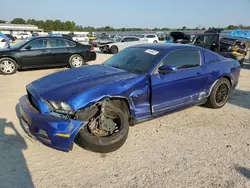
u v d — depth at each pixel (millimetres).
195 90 3992
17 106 4609
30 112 2812
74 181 2400
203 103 4422
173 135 3453
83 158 2828
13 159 2768
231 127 3762
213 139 3336
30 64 8234
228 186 2320
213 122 3955
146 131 3578
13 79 7211
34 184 2344
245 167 2645
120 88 2998
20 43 8445
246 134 3506
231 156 2875
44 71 8672
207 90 4242
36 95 2850
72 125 2574
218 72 4305
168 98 3584
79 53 9109
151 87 3309
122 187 2312
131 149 3045
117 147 2867
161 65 3473
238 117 4199
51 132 2582
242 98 5418
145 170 2594
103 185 2344
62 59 8828
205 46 10945
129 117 3271
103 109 2842
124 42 17438
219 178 2445
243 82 7195
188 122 3945
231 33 14789
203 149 3049
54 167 2639
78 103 2654
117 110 3021
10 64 7949
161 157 2855
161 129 3656
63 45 8789
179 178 2451
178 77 3627
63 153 2926
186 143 3213
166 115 4023
